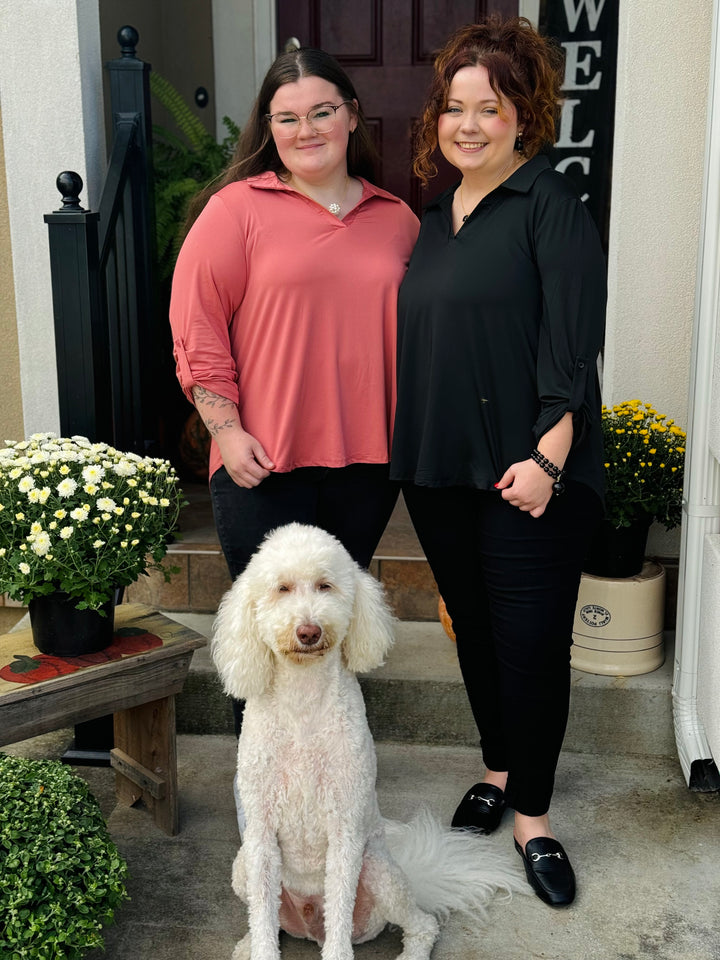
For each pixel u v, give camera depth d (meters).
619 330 3.21
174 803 2.65
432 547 2.47
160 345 4.00
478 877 2.37
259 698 2.08
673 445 3.01
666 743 3.04
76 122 3.17
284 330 2.33
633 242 3.14
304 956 2.26
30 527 2.34
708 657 2.64
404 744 3.12
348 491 2.48
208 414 2.36
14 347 3.39
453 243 2.25
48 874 2.04
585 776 2.94
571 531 2.29
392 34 4.65
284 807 2.05
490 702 2.63
